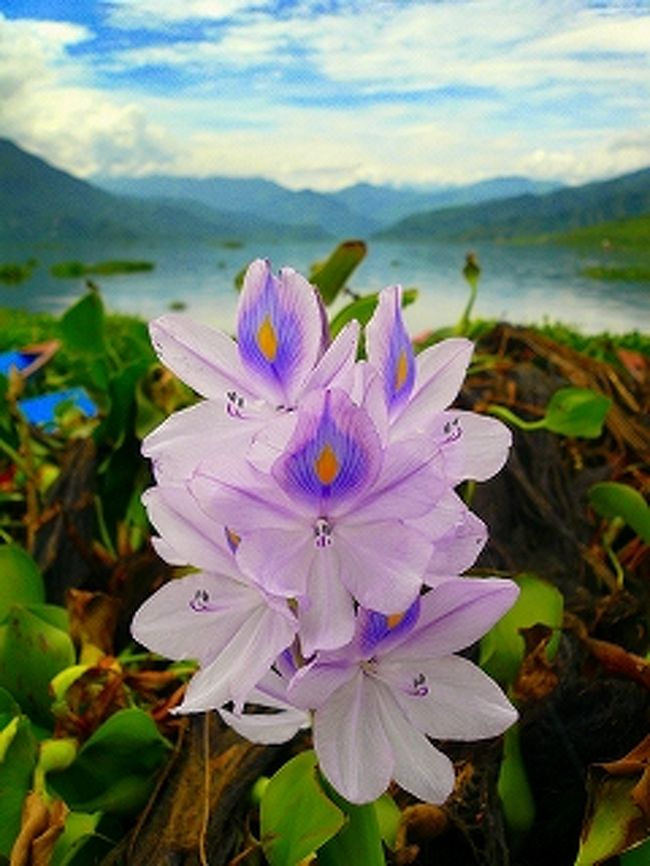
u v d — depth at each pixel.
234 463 0.19
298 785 0.22
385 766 0.20
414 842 0.24
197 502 0.19
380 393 0.19
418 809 0.24
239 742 0.26
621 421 0.40
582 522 0.36
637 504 0.33
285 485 0.19
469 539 0.20
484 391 0.41
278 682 0.21
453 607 0.20
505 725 0.20
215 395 0.21
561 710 0.27
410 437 0.20
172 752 0.26
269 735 0.22
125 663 0.33
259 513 0.19
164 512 0.20
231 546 0.20
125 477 0.39
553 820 0.27
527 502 0.35
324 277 0.41
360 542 0.19
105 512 0.39
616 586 0.32
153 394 0.41
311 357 0.20
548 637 0.26
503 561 0.33
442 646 0.20
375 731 0.20
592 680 0.27
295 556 0.19
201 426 0.20
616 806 0.23
